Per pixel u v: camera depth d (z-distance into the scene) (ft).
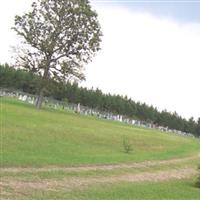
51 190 73.20
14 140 126.00
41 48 262.06
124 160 126.00
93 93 515.91
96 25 268.62
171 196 86.22
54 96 463.42
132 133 225.76
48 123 184.55
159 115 617.21
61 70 264.31
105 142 169.07
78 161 108.37
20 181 76.43
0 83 433.07
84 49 267.39
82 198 71.05
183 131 648.38
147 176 106.93
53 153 115.44
